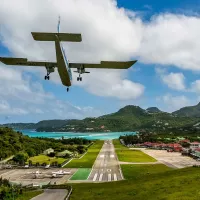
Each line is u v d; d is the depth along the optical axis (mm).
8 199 75750
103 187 88000
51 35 37969
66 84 54031
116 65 46969
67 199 73750
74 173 123062
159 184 78188
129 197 70188
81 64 48750
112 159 173125
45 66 48844
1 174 120875
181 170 97188
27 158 165625
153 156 192375
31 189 89125
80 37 38188
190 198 59250
